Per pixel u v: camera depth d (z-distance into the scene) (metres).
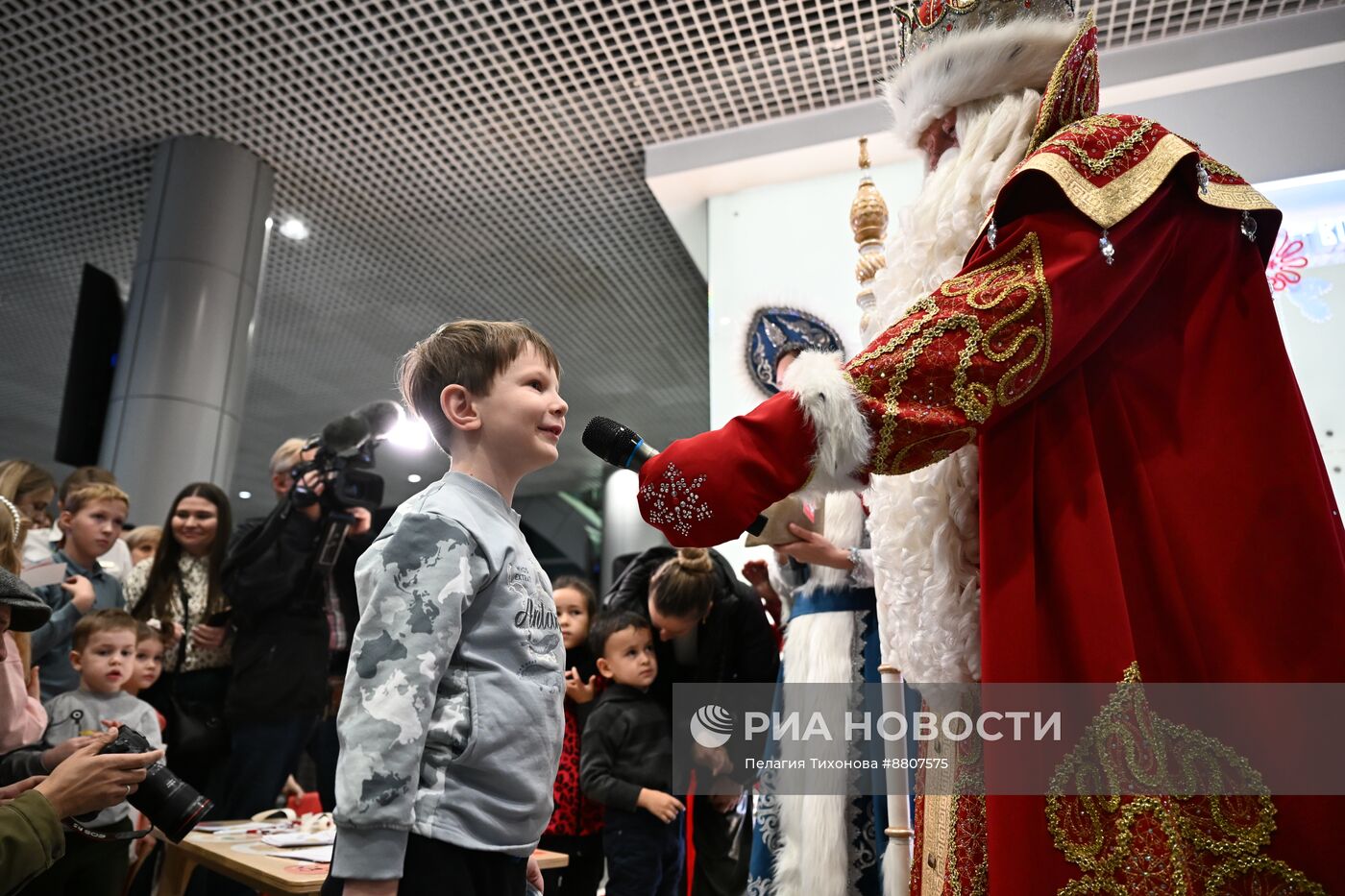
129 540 3.57
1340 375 3.02
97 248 5.43
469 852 1.00
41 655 2.37
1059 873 0.81
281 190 4.77
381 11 3.56
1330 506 0.89
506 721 1.05
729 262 4.03
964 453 1.03
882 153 3.84
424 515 1.09
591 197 4.78
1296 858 0.78
